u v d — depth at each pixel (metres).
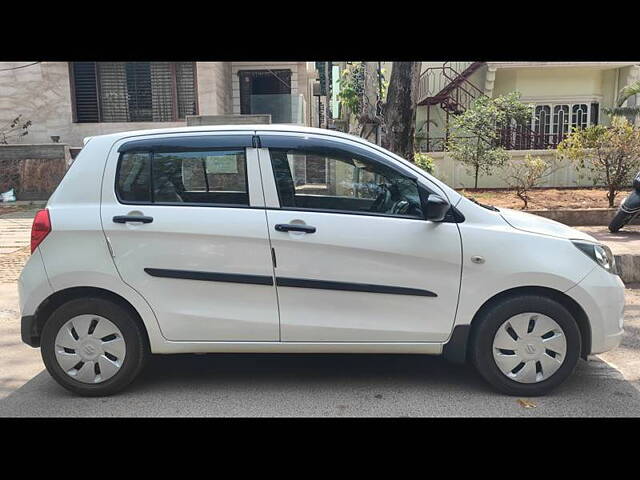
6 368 4.57
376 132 9.50
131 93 16.19
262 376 4.31
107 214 3.83
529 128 17.09
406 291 3.80
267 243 3.78
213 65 15.70
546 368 3.83
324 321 3.83
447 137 16.36
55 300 3.90
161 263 3.80
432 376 4.27
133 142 3.96
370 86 9.59
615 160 11.16
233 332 3.85
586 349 3.89
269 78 17.91
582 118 17.75
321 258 3.78
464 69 18.12
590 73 17.53
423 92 19.42
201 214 3.81
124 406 3.79
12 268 8.22
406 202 3.92
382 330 3.84
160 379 4.26
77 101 16.27
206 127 4.01
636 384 4.07
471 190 14.46
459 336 3.84
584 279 3.78
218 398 3.90
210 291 3.83
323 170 3.97
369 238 3.78
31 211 13.69
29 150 14.97
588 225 10.60
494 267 3.77
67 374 3.90
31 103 16.12
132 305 3.84
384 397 3.88
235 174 3.91
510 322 3.82
